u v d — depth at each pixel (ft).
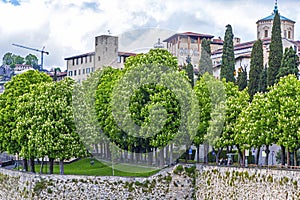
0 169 372.58
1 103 406.00
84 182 313.32
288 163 278.26
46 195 319.68
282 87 294.66
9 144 384.06
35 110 340.39
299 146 280.51
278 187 225.35
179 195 296.10
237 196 256.73
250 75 468.75
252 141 295.28
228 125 321.11
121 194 304.30
